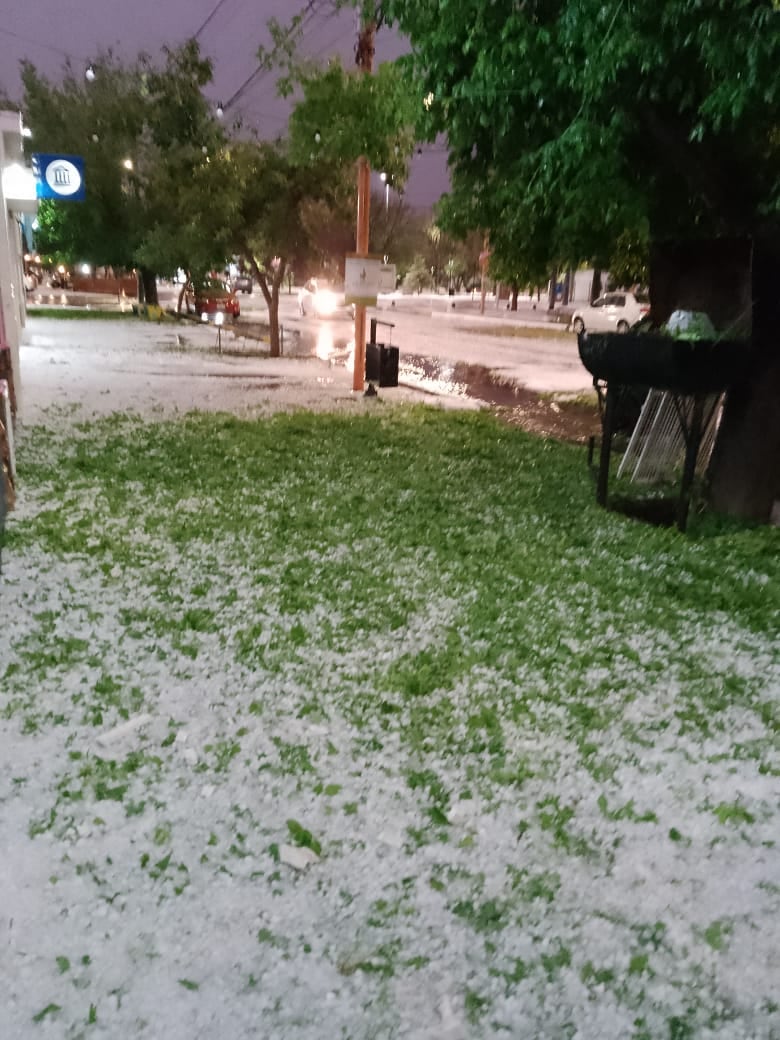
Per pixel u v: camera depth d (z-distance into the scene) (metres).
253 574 5.50
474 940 2.59
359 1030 2.27
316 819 3.11
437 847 2.98
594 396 14.87
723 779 3.45
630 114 5.89
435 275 79.56
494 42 5.80
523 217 8.20
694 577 5.66
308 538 6.25
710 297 6.79
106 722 3.68
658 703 4.03
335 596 5.15
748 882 2.87
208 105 29.28
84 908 2.63
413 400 13.56
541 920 2.67
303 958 2.49
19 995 2.31
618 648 4.57
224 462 8.45
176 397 12.79
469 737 3.68
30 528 6.14
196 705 3.85
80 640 4.41
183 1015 2.28
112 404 11.86
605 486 7.27
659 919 2.69
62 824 3.01
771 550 6.16
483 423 11.45
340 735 3.66
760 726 3.86
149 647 4.39
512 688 4.11
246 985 2.38
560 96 6.13
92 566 5.50
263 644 4.46
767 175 6.32
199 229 17.66
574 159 5.81
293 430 10.27
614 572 5.71
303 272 18.98
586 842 3.04
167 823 3.05
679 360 5.90
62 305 36.94
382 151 10.84
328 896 2.73
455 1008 2.35
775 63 4.61
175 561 5.68
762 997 2.43
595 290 46.84
